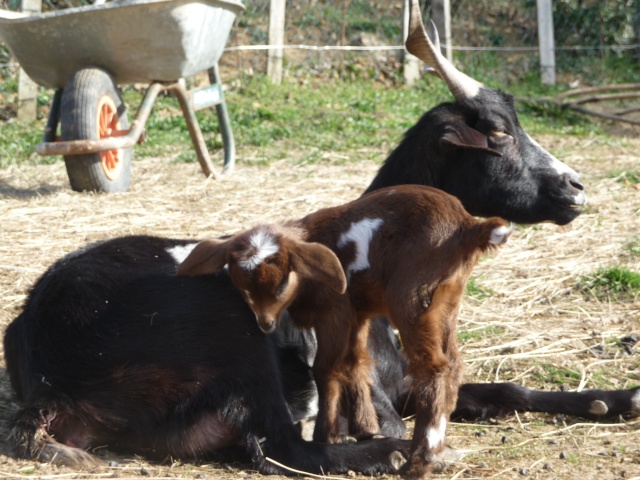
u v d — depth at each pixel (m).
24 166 12.05
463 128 5.70
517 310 7.37
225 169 11.86
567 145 13.84
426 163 5.89
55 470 4.48
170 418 4.64
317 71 17.45
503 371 6.31
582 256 8.55
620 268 7.88
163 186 10.95
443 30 17.58
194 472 4.55
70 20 9.94
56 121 10.80
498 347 6.61
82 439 4.71
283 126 14.37
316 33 18.27
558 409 5.61
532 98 16.39
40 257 7.97
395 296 4.46
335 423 4.68
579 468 4.71
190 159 12.48
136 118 10.41
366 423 4.81
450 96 16.81
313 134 13.95
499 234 4.35
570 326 7.06
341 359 4.63
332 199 10.28
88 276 4.89
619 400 5.58
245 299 4.54
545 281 7.95
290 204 10.05
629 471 4.66
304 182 11.16
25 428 4.61
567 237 9.12
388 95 16.50
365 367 4.83
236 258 4.43
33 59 10.34
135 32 10.07
